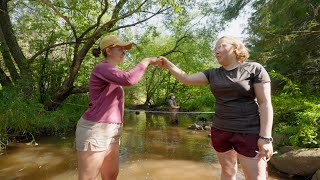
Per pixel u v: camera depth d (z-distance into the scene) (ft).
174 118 33.65
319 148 13.53
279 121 18.53
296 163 13.12
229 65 7.49
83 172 7.65
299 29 23.61
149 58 8.34
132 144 21.54
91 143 7.49
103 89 7.64
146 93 54.49
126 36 34.78
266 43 25.82
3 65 31.48
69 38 30.81
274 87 24.85
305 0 23.84
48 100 28.68
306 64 22.97
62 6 27.81
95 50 8.48
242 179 12.99
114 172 8.48
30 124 22.74
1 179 13.61
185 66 45.21
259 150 6.93
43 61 28.86
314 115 14.37
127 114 42.50
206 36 38.42
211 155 18.25
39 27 30.04
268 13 28.35
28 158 17.35
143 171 14.90
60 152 18.85
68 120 26.71
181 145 21.21
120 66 40.16
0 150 18.71
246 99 7.17
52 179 13.67
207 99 45.44
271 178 13.29
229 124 7.33
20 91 24.47
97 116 7.52
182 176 14.15
